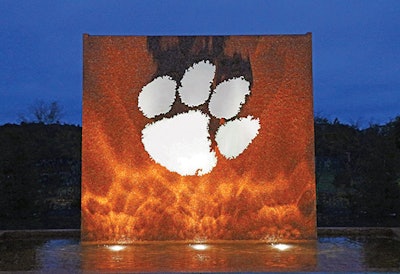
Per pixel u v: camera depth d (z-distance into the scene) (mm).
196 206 10703
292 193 10734
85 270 7418
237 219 10703
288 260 8359
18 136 14766
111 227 10617
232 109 10797
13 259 8695
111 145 10680
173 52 10852
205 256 8828
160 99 10773
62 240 11094
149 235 10641
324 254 8984
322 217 14086
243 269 7449
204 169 10750
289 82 10805
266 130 10766
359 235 11555
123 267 7797
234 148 10758
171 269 7508
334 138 19641
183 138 10781
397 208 13641
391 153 13680
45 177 16422
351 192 15516
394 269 7387
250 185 10734
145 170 10703
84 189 10633
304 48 10836
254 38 10875
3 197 14000
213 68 10844
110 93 10719
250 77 10828
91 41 10742
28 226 13234
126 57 10773
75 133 22172
